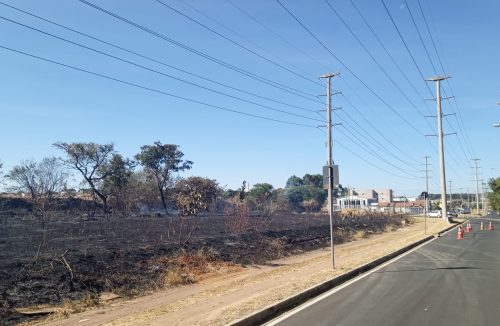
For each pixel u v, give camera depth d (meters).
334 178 19.30
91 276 16.12
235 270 21.34
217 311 11.28
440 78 68.31
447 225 57.53
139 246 21.62
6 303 12.77
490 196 95.94
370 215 65.69
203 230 30.48
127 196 57.47
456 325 9.49
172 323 10.29
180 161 75.00
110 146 60.44
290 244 30.25
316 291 14.02
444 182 67.81
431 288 14.10
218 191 64.62
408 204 165.50
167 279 17.78
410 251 27.05
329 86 31.78
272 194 107.00
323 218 54.50
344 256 24.98
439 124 68.69
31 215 31.69
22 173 43.44
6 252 17.75
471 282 15.23
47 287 14.45
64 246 19.86
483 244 31.23
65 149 57.97
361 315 10.55
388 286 14.65
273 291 13.75
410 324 9.62
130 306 13.73
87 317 12.28
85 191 59.97
